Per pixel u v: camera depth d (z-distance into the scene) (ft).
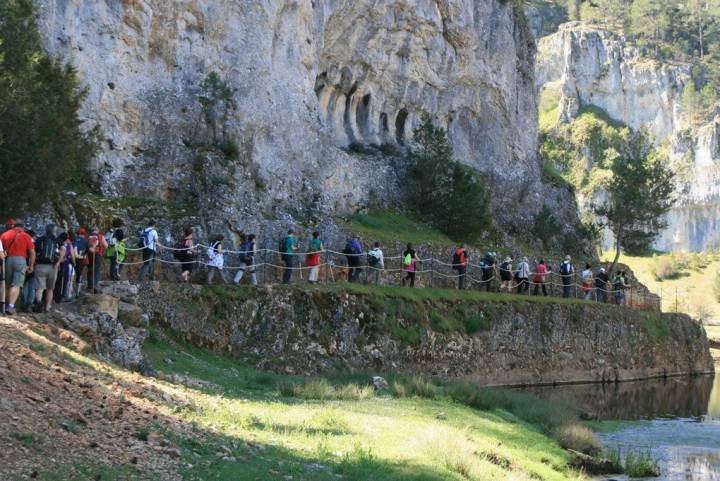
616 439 70.33
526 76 177.99
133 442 31.32
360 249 92.27
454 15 149.69
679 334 141.18
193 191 83.20
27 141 57.72
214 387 52.75
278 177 95.71
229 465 31.37
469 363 95.55
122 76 82.69
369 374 72.02
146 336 58.65
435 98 151.94
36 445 27.89
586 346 117.70
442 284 113.39
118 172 80.28
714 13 552.41
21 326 42.78
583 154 429.79
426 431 43.93
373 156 136.36
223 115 89.25
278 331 73.67
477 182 140.15
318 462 34.81
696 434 73.97
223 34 93.81
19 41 59.67
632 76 465.88
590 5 542.57
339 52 130.41
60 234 53.01
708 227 425.28
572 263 147.13
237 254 78.74
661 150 449.48
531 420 67.15
